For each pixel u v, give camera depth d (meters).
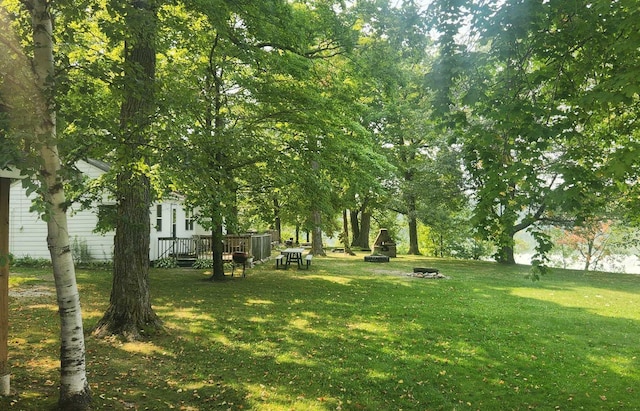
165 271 19.62
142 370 7.06
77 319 5.28
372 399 6.36
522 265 26.62
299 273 19.89
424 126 28.27
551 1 4.93
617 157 4.14
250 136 11.26
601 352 8.88
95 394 5.93
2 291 5.62
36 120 3.92
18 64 4.61
